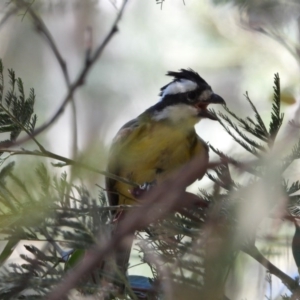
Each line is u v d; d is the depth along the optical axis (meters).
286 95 11.21
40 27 11.37
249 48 16.84
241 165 5.70
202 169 5.43
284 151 5.66
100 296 6.57
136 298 6.44
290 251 6.94
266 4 7.87
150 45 19.30
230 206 5.85
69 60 19.70
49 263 7.48
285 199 5.94
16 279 6.47
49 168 7.38
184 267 5.87
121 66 19.48
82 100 18.67
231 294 6.77
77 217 6.34
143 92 19.42
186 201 6.46
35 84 19.47
